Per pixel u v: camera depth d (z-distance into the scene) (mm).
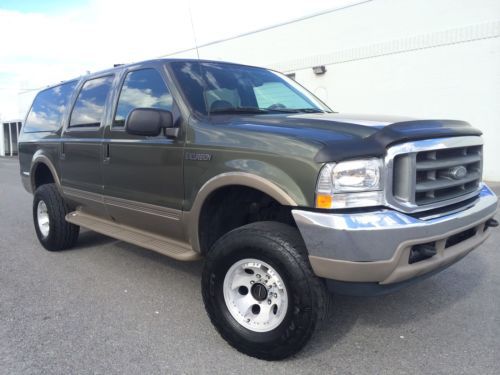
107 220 4648
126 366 2859
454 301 3781
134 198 3961
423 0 12414
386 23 13312
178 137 3467
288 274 2695
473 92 11805
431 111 12656
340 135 2729
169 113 3475
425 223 2607
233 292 3033
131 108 4043
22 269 4812
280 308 2797
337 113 3859
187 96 3570
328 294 2787
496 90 11414
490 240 5629
